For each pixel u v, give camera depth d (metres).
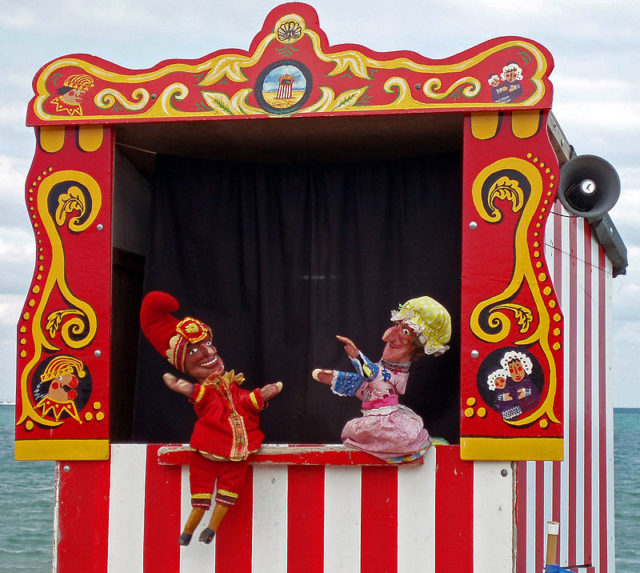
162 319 4.99
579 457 7.22
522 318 4.77
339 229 5.93
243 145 5.64
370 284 5.84
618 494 28.20
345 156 5.86
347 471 4.83
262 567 4.84
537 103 4.79
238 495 4.77
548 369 4.73
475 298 4.80
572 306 7.21
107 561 4.91
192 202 5.86
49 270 5.06
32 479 28.09
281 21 5.02
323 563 4.80
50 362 5.02
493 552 4.71
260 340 5.89
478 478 4.75
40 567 17.47
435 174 5.75
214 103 5.01
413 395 5.64
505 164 4.83
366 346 5.80
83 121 5.07
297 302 5.93
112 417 5.69
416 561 4.75
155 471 4.93
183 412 5.64
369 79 4.93
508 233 4.81
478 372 4.77
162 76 5.06
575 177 5.62
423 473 4.79
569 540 6.88
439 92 4.88
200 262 5.84
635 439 54.16
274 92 4.99
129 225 5.99
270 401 5.86
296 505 4.84
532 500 5.92
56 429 4.98
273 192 6.00
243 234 5.93
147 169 6.16
